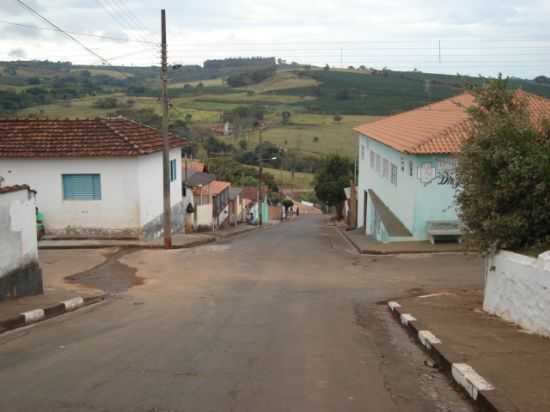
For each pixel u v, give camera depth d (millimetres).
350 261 21109
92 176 24422
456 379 6383
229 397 5926
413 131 27375
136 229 24656
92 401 5781
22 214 11930
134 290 14516
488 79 11938
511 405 5277
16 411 5500
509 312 9539
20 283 11883
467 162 10859
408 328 9344
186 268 18828
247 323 9961
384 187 31156
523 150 10195
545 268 8242
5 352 7820
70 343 8359
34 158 24031
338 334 9109
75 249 22938
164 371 6852
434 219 23844
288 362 7309
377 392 6160
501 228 10070
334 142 76500
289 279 16766
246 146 77375
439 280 16391
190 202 37156
